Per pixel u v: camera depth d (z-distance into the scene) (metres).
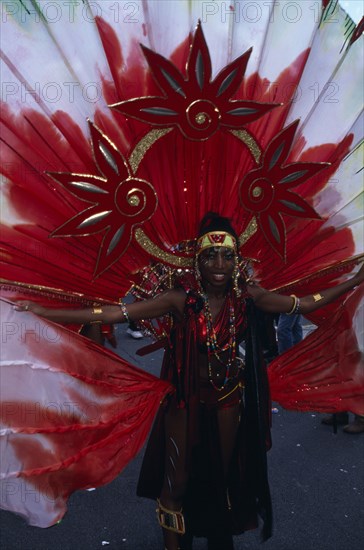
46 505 2.34
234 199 2.63
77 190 2.29
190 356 2.58
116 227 2.42
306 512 3.54
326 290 2.83
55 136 2.22
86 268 2.45
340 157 2.70
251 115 2.46
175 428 2.70
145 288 2.62
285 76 2.52
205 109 2.38
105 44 2.22
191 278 2.59
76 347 2.42
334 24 2.52
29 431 2.26
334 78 2.60
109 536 3.31
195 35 2.24
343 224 2.80
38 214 2.27
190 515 2.94
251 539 3.25
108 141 2.29
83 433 2.42
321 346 2.95
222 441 2.79
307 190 2.71
